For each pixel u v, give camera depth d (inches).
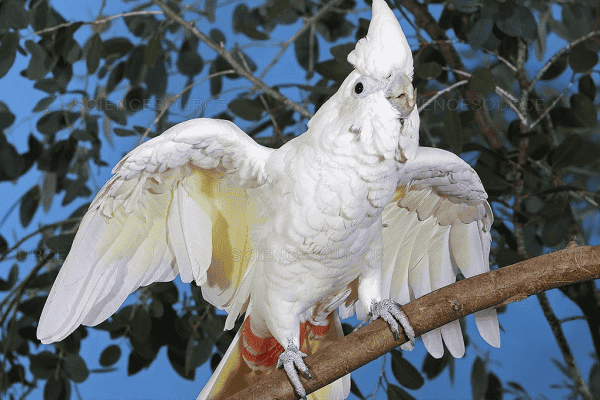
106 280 140.1
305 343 162.4
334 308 156.1
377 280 145.8
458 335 169.6
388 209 163.2
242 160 136.3
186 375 193.6
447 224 166.6
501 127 247.6
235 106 201.3
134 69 206.2
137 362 196.2
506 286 127.0
